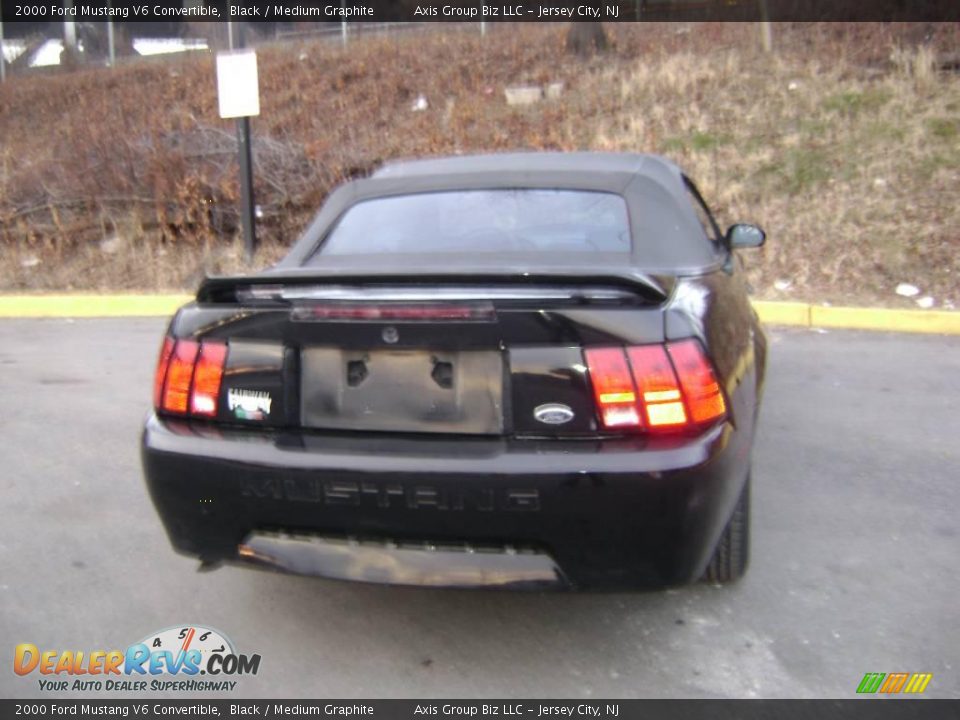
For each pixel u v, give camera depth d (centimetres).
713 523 256
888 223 877
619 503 245
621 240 341
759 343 376
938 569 343
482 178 384
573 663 289
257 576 350
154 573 353
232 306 276
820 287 817
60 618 320
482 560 255
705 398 256
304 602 330
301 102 1362
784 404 554
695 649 295
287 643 304
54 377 655
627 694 273
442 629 311
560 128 1151
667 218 352
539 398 254
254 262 915
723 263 365
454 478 248
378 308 256
